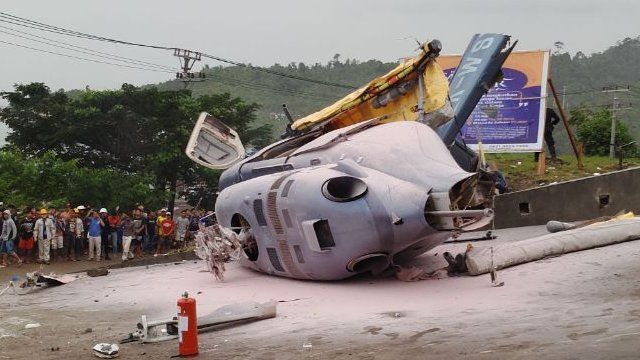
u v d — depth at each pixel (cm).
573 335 673
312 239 1106
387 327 825
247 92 10212
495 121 2277
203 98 4022
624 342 620
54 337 946
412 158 1134
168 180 3600
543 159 2245
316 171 1159
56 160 2891
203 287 1250
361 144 1202
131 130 3584
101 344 820
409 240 1077
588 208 1695
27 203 2505
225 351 788
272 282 1234
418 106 1449
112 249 2169
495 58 1683
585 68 14662
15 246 1969
